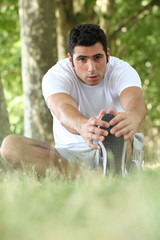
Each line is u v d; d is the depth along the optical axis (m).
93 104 3.46
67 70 3.38
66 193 1.50
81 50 3.05
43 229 0.79
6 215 0.96
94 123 2.58
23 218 0.91
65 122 2.84
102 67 3.12
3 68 12.38
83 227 0.82
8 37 12.20
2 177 3.10
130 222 0.82
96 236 0.75
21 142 2.94
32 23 7.91
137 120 2.69
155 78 14.94
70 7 9.74
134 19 10.84
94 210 0.98
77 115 2.82
